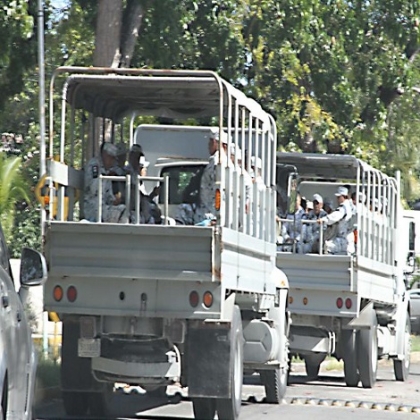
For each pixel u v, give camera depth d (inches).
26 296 3221.0
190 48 3518.7
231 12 3582.7
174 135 2439.7
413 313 5644.7
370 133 4087.1
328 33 3831.2
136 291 1796.3
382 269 2989.7
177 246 1758.1
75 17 3850.9
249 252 1990.7
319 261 2689.5
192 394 1822.1
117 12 3307.1
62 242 1796.3
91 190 1989.4
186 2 3410.4
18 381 1294.3
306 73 3897.6
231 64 3646.7
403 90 4318.4
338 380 3063.5
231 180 1861.5
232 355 1833.2
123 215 1956.2
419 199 6309.1
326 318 2768.2
